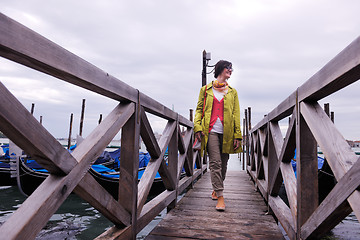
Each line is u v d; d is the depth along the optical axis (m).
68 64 1.18
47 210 1.08
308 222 1.63
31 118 1.00
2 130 0.95
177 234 2.37
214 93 3.26
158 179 6.76
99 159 9.81
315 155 1.77
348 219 4.46
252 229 2.51
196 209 3.24
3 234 0.94
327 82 1.29
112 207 1.67
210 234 2.37
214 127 3.15
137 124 2.00
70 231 4.17
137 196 2.06
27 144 1.01
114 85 1.62
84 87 1.44
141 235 4.11
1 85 0.88
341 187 1.22
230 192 4.44
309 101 1.69
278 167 2.55
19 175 6.54
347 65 1.09
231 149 3.18
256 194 4.25
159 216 5.20
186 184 4.20
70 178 1.23
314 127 1.52
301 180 1.76
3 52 0.93
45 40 1.05
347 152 1.26
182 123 3.86
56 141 1.14
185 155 4.17
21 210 1.03
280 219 2.43
